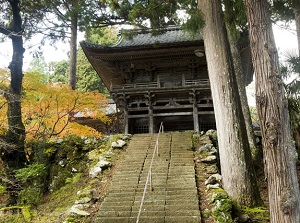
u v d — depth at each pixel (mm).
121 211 6121
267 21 5359
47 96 11008
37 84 10719
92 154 9617
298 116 7199
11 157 9500
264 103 4953
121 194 6816
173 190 6828
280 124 4797
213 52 7781
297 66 6586
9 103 9961
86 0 14367
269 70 5059
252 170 7031
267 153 4809
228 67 7609
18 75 10336
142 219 5816
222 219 5531
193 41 14000
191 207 6074
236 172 6879
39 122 11367
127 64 15969
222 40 7805
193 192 6668
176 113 14125
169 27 17281
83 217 6105
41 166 8930
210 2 8117
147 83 15102
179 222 5664
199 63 15664
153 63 15820
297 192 4566
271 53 5152
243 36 12555
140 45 14375
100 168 8406
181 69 16125
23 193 8414
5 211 7633
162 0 10469
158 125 15750
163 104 15359
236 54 10984
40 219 7023
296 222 4391
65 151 10055
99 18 14742
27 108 11375
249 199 6676
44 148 10266
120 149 9648
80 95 11469
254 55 5312
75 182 8758
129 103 14703
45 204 8250
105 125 18703
